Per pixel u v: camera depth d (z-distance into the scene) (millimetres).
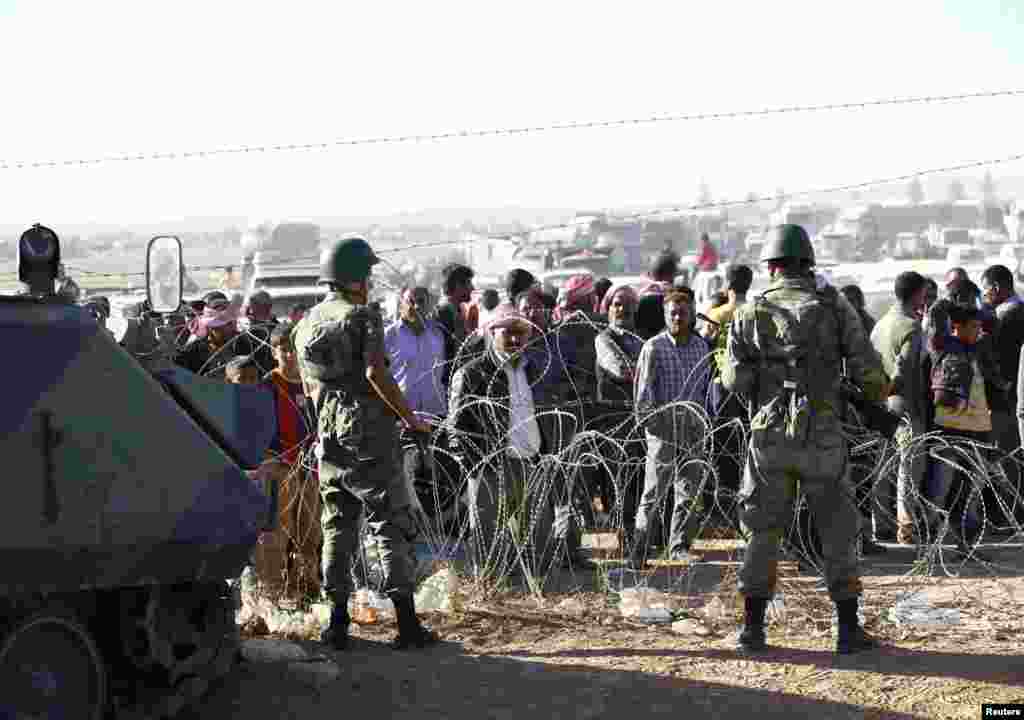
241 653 7328
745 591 7500
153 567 5809
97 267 77562
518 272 12680
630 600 8773
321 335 7461
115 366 5824
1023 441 9570
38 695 5570
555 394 10297
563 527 9820
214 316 11930
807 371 7312
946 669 7148
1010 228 81812
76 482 5578
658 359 10156
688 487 10164
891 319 10938
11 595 5387
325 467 7652
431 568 9461
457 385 9758
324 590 7793
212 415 6609
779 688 6875
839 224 80312
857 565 7477
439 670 7273
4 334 5602
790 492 7445
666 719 6453
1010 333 12180
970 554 9898
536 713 6566
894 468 10148
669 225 72375
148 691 6152
